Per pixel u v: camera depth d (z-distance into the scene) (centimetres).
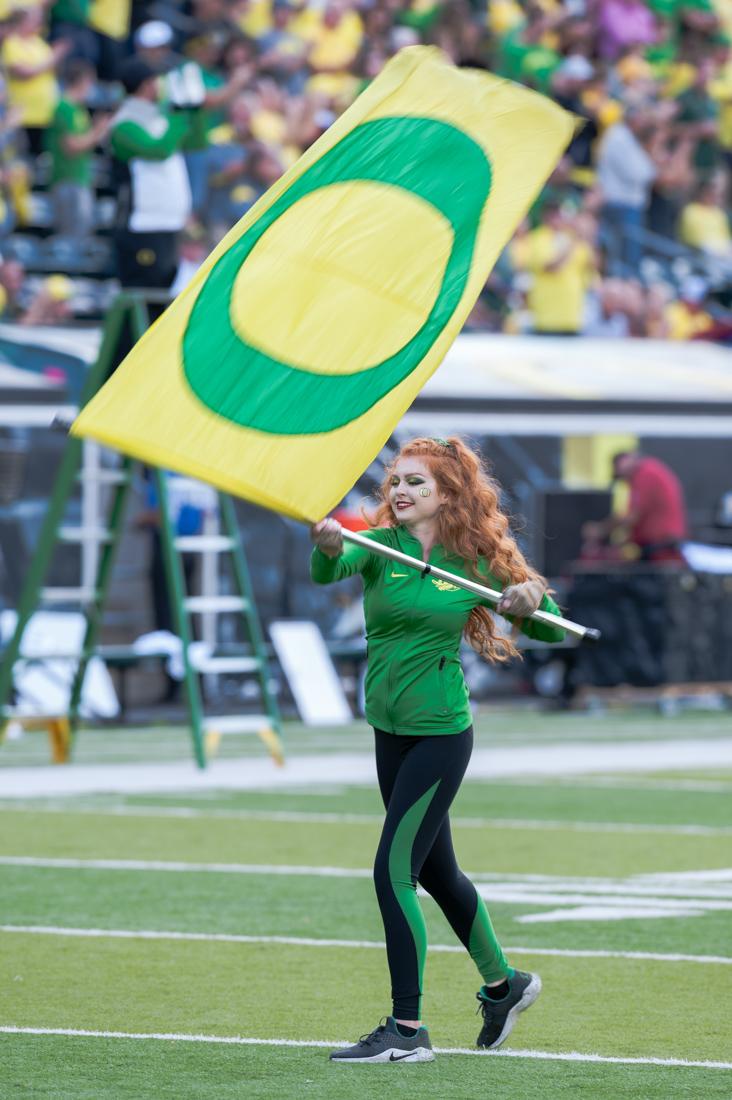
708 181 6119
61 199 4688
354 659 4494
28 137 4888
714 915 2089
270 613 4725
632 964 1838
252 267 1463
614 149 5706
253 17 5328
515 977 1495
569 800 3064
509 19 5916
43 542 3362
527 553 4872
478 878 2323
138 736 3969
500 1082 1373
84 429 1421
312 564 1441
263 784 3225
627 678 4491
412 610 1445
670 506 4650
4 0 4741
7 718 3378
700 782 3312
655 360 4772
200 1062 1427
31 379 3712
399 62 1545
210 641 4300
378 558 1463
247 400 1430
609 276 5709
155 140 3584
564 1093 1340
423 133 1526
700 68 6334
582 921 2050
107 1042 1493
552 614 1495
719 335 5475
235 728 3419
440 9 5491
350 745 3866
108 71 4991
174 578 3347
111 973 1772
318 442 1428
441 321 1477
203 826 2736
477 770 3441
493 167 1528
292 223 1482
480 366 4419
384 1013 1616
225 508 3466
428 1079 1380
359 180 1503
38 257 4731
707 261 5947
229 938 1947
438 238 1495
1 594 4653
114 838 2617
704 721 4406
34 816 2817
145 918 2050
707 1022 1597
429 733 1448
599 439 5291
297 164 1509
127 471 3403
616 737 4019
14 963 1812
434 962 1873
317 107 4950
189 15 5191
